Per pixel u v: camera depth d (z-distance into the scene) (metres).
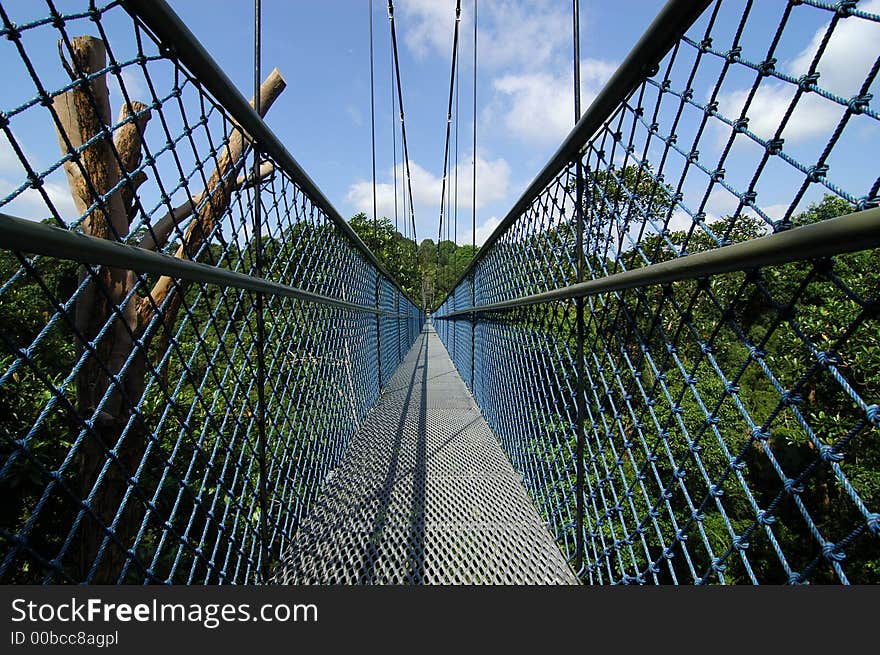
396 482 1.88
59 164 0.56
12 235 0.45
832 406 4.31
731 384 0.65
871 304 0.43
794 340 3.92
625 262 0.98
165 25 0.70
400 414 3.07
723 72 0.65
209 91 0.90
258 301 1.24
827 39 0.49
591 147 1.15
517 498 1.74
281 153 1.31
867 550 4.86
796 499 0.54
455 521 1.56
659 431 0.89
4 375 0.51
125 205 1.63
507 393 2.28
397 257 16.84
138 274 0.71
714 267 0.62
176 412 0.87
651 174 0.84
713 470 4.77
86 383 1.65
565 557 1.35
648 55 0.79
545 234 1.60
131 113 0.69
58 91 0.57
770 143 0.56
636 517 1.00
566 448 1.46
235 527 1.13
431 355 7.27
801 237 0.47
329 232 2.21
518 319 2.10
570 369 1.48
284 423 1.51
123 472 0.72
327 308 2.19
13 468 2.45
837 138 0.49
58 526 2.66
